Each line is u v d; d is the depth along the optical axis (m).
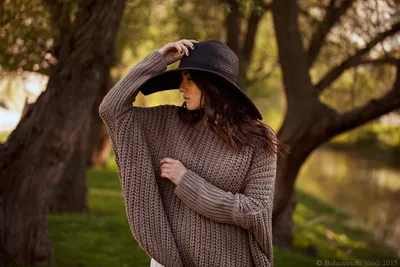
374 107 6.06
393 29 5.71
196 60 2.09
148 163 2.10
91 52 4.26
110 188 10.89
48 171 4.31
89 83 4.29
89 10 4.23
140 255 5.61
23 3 4.22
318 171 23.55
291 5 6.53
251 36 8.91
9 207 4.27
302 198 14.10
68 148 4.32
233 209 2.05
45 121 4.23
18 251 4.32
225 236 2.12
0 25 4.11
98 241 5.93
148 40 8.70
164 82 2.31
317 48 7.51
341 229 11.41
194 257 2.11
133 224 2.08
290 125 6.62
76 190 7.82
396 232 11.95
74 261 5.04
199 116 2.18
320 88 6.88
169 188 2.17
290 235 8.07
